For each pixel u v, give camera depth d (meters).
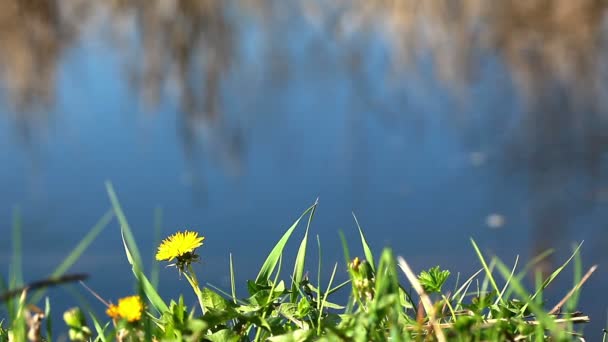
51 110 10.24
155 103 10.63
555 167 8.43
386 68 11.38
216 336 1.68
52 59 12.00
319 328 1.69
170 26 12.02
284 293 1.81
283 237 1.84
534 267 5.37
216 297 1.77
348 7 12.33
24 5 12.12
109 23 12.35
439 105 10.64
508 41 12.12
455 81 11.27
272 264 1.84
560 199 7.47
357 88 10.66
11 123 9.84
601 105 10.63
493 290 1.82
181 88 10.95
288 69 11.30
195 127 9.75
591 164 8.45
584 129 9.68
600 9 12.26
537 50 12.02
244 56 11.83
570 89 11.09
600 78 11.52
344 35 12.02
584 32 12.10
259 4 12.22
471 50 11.94
